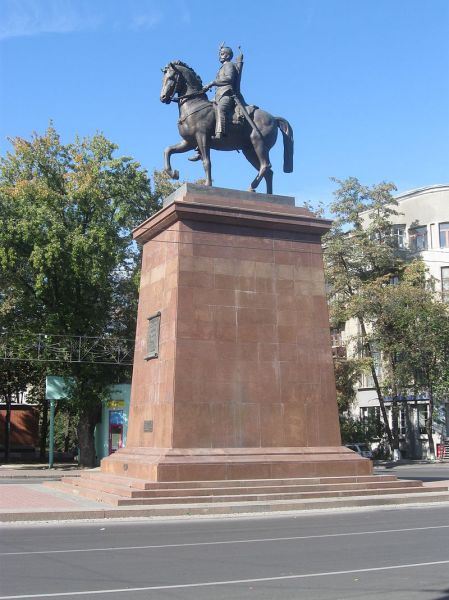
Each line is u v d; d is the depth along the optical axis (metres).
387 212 49.53
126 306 40.47
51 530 13.57
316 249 21.11
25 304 38.12
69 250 36.41
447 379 44.19
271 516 16.00
